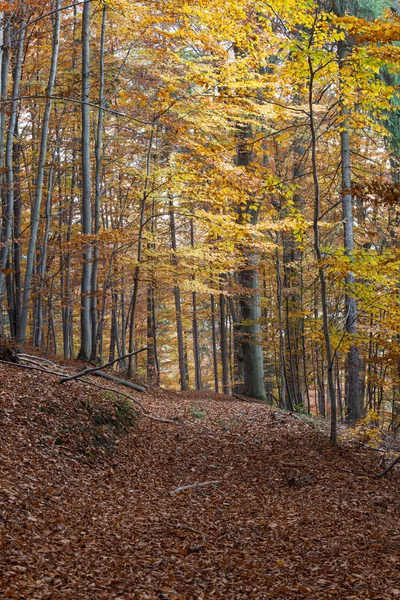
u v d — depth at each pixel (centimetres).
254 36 1203
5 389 1018
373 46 1016
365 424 1361
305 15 1050
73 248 1518
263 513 813
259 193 1322
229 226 1380
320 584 539
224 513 818
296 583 547
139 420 1270
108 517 745
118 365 2664
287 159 1959
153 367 2661
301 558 617
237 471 1070
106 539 661
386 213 1938
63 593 491
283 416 1528
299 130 1795
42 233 2089
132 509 798
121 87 1786
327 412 3053
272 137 1728
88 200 1581
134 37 1712
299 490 951
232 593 525
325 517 779
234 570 582
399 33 930
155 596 510
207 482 977
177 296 2716
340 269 1132
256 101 1497
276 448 1214
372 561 602
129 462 1035
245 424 1420
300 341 2295
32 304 2059
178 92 1391
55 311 2708
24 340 1335
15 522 634
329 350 1224
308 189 2000
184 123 1391
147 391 1719
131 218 2458
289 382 2367
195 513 811
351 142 1747
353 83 1141
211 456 1153
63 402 1071
